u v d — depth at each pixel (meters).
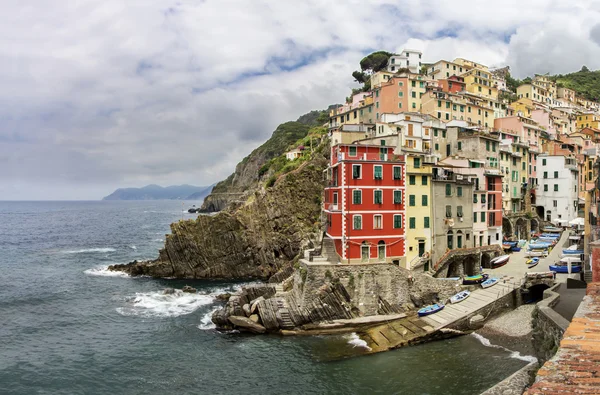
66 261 119.56
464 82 136.62
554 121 143.12
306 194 105.62
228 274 97.38
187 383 44.88
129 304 73.56
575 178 107.06
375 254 62.31
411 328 52.88
